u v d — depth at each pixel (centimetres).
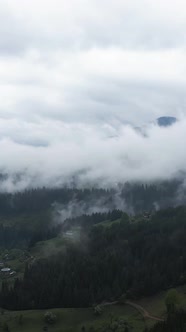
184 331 17225
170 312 19900
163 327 17725
